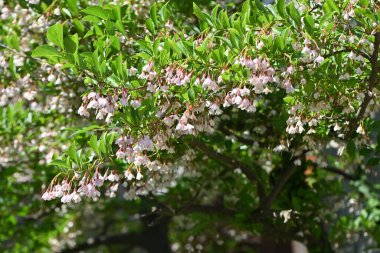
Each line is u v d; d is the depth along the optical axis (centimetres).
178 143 633
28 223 1004
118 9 577
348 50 532
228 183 853
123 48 597
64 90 698
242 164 721
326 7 523
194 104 509
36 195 947
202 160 774
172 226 1184
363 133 597
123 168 657
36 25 677
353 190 950
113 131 544
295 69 505
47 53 493
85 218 1387
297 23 505
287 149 649
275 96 649
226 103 504
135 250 1769
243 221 775
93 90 496
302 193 811
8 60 689
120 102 512
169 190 859
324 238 817
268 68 486
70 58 498
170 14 635
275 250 1409
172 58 515
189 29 663
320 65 522
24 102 758
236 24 504
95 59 496
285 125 630
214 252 1129
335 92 550
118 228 1547
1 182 955
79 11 663
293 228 802
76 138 667
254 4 545
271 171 815
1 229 995
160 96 523
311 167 844
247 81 499
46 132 733
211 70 503
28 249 1071
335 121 621
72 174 540
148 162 554
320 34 513
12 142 784
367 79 566
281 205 827
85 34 639
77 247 1216
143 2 663
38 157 838
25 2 705
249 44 490
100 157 517
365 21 526
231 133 705
